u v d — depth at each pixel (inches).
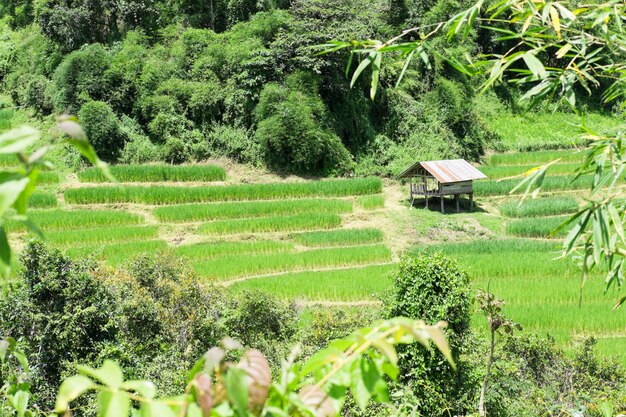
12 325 434.6
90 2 1813.5
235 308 608.7
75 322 448.1
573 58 145.7
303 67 1616.6
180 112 1616.6
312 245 1194.6
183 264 677.9
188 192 1375.5
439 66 1785.2
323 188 1449.3
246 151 1566.2
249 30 1710.1
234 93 1609.3
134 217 1249.4
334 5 1692.9
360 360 57.8
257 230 1242.0
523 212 1365.7
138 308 549.0
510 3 135.1
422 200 1453.0
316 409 55.9
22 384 98.3
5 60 1865.2
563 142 1798.7
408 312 478.0
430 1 1876.2
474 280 964.0
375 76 121.1
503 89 1975.9
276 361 514.3
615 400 425.1
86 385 46.8
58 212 1243.2
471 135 1742.1
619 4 137.4
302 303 880.3
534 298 875.4
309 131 1529.3
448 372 443.5
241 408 45.3
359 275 974.4
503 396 447.2
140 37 1802.4
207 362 45.9
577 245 155.1
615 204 163.5
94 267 579.8
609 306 832.9
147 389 48.4
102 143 1499.8
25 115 1680.6
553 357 522.0
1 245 44.1
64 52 1784.0
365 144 1654.8
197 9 1948.8
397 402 316.2
